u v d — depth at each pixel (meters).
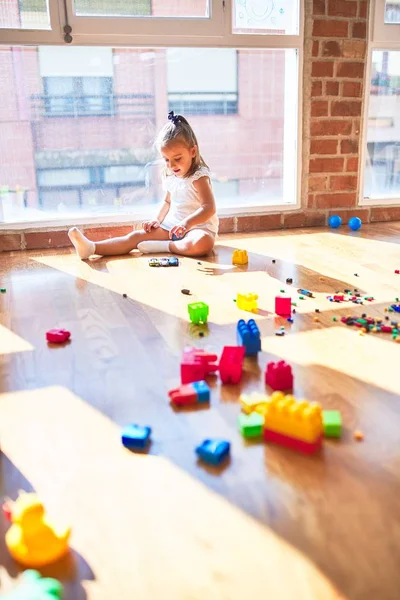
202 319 1.66
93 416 1.14
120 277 2.19
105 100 2.79
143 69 2.80
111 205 2.93
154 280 2.14
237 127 3.02
